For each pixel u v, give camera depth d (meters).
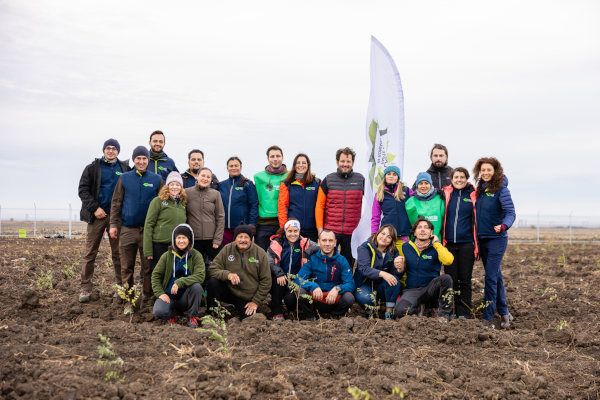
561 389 3.65
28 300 5.92
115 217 6.23
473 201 5.81
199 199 6.13
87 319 5.45
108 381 3.49
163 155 7.01
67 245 14.13
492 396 3.47
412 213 6.08
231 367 3.79
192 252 5.58
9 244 13.84
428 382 3.73
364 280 6.25
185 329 4.93
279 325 5.10
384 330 5.14
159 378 3.60
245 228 5.66
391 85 6.55
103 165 6.60
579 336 5.06
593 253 15.50
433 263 5.93
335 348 4.40
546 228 46.81
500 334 5.06
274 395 3.36
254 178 6.96
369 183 6.67
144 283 6.25
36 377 3.52
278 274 5.88
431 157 6.84
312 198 6.70
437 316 5.72
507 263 12.37
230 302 5.96
